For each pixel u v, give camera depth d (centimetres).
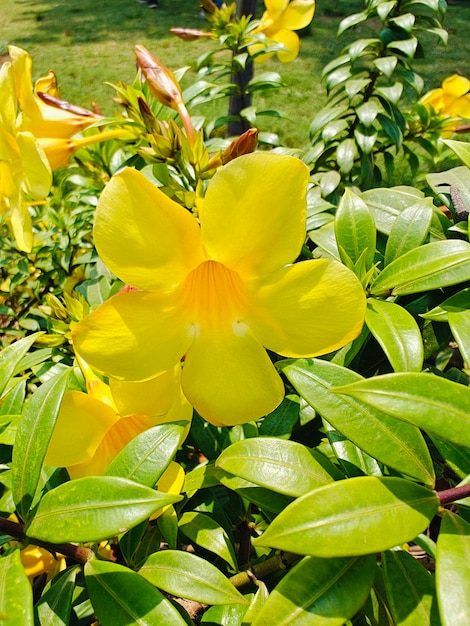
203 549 32
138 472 21
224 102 154
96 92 169
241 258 23
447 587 16
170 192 35
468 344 24
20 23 241
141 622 19
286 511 18
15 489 21
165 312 24
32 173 31
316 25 227
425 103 61
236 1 66
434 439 23
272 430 30
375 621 23
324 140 61
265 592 22
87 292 43
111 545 29
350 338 23
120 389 24
